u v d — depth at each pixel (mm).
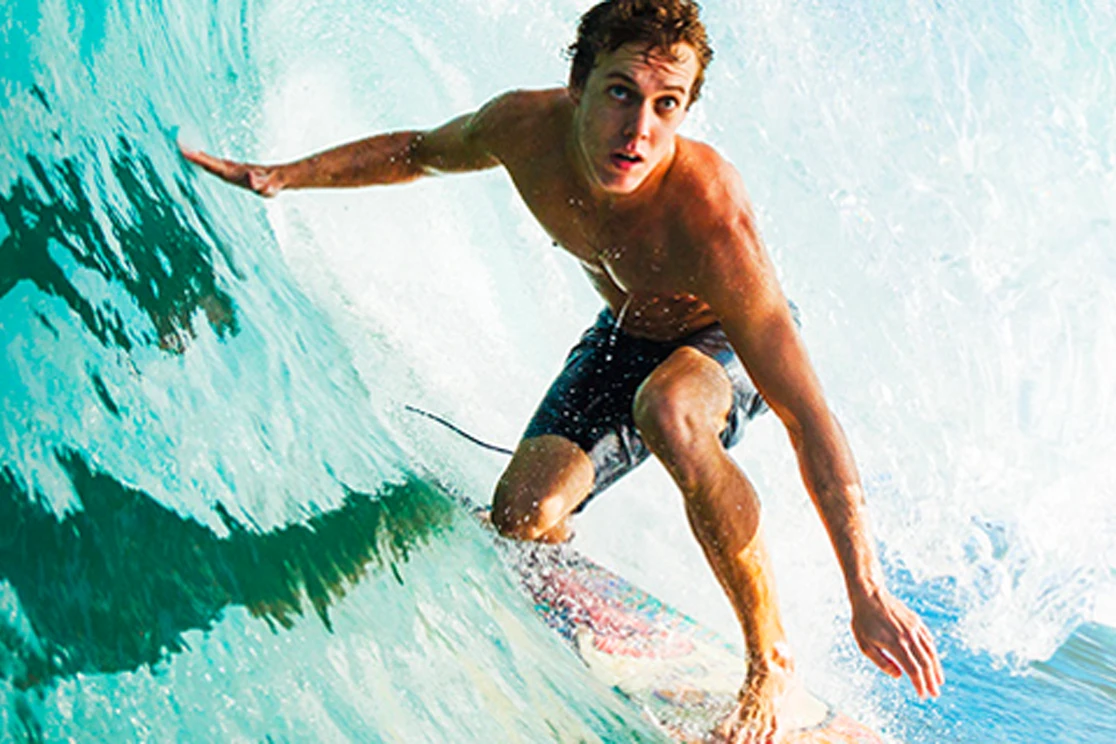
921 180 4078
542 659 2359
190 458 1925
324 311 3316
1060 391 3994
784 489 3721
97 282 1981
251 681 1649
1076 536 3924
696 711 2473
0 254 1760
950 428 4000
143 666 1518
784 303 2455
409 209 3928
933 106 4121
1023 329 4020
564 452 2824
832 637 3314
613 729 2252
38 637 1409
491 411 3594
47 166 2021
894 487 4000
